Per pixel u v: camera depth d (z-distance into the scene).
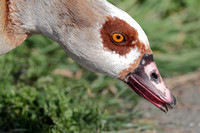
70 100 10.12
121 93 10.82
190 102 11.24
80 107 9.76
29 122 9.38
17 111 9.68
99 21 7.57
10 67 10.93
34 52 12.35
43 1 7.57
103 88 11.35
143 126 9.98
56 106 9.59
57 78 11.20
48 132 9.20
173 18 14.52
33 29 7.92
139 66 7.88
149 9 14.28
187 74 12.62
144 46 7.80
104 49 7.71
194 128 10.10
